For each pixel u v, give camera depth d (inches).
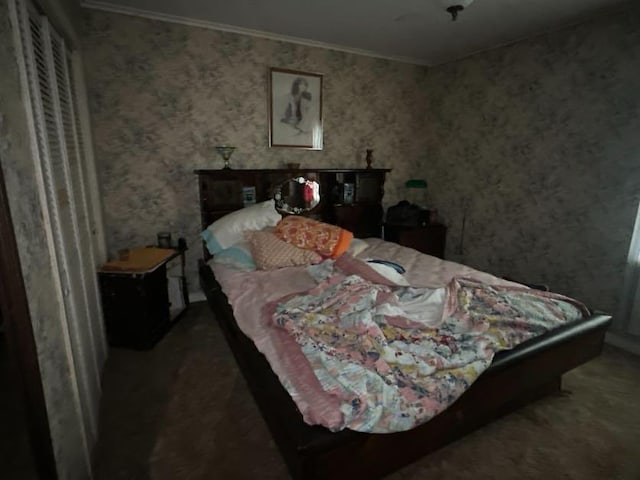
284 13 101.3
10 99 40.4
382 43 126.4
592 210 106.1
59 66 71.2
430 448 52.7
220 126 117.3
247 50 116.6
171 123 110.7
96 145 102.7
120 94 103.3
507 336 56.9
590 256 107.8
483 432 65.5
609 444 63.0
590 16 100.7
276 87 122.7
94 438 61.7
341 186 135.7
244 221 104.7
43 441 41.8
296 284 79.3
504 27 110.4
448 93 147.9
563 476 56.4
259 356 54.4
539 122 117.3
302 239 98.0
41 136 50.8
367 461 44.3
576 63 105.8
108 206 107.5
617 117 98.0
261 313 65.0
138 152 108.4
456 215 150.8
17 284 37.9
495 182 134.0
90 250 82.7
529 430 66.1
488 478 55.7
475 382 51.7
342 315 57.3
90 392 64.1
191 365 87.0
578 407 72.7
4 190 36.5
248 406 72.5
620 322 100.3
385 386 43.3
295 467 40.6
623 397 76.0
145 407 71.9
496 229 135.5
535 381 60.2
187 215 118.5
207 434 64.6
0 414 53.4
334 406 41.1
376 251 113.6
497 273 136.9
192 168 116.1
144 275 89.0
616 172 99.7
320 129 133.8
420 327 57.9
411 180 152.3
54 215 53.4
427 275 88.1
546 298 72.6
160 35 104.7
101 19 97.8
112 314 91.8
